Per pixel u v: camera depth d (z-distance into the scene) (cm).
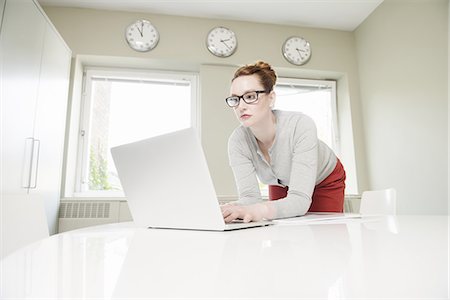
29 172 195
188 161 64
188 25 300
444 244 35
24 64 190
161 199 71
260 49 310
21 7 186
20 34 185
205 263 29
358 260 28
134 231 64
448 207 214
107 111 294
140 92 304
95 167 282
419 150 240
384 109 283
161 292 20
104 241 46
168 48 291
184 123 306
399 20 265
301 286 20
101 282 22
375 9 298
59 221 238
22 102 188
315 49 324
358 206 289
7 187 175
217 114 288
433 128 228
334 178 147
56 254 34
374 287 20
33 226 89
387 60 280
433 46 229
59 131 239
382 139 285
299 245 38
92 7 284
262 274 24
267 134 126
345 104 326
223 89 296
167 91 311
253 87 118
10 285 21
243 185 127
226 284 22
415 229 52
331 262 27
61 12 280
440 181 221
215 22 306
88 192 275
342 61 328
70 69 268
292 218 89
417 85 244
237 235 52
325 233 50
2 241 80
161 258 32
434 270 23
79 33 279
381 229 53
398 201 261
